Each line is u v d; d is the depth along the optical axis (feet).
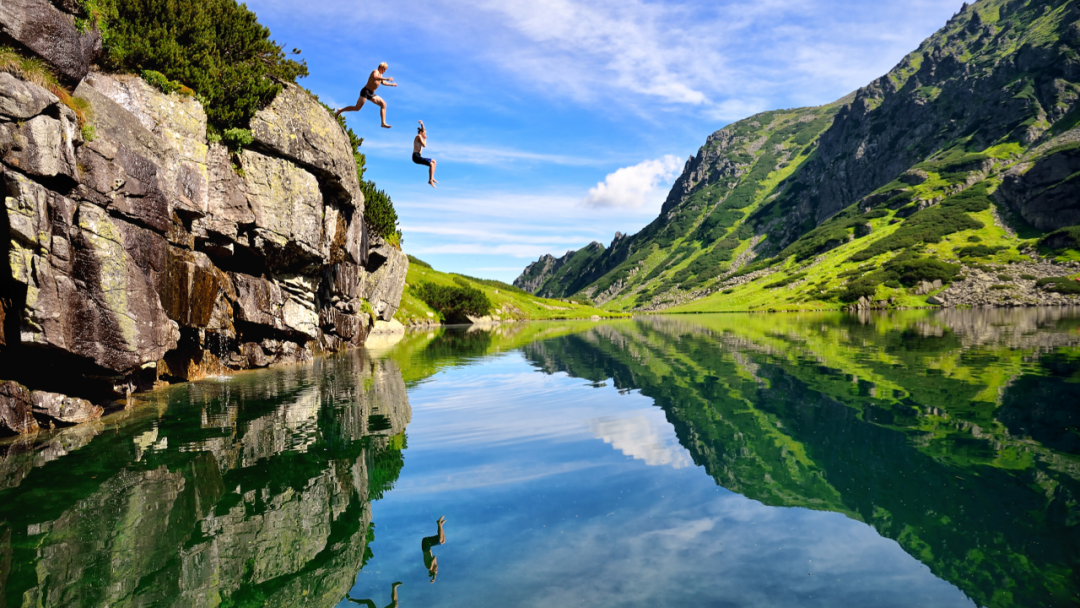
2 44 54.95
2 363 57.16
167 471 45.57
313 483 42.47
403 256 234.79
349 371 114.83
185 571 28.22
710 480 42.01
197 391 86.63
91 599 25.39
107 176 64.23
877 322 295.28
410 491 40.65
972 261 599.98
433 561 28.96
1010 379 83.51
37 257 53.52
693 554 29.45
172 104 86.84
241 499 39.09
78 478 43.78
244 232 103.96
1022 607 23.31
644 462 47.19
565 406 74.49
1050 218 615.57
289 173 111.75
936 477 40.91
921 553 29.09
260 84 103.19
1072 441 49.29
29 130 53.21
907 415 61.77
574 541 31.48
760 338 199.41
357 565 28.50
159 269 74.33
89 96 65.72
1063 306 424.46
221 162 97.86
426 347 187.42
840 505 36.22
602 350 168.04
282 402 77.30
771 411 67.21
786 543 30.73
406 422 64.64
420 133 50.72
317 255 123.34
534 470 45.55
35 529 33.96
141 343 68.08
